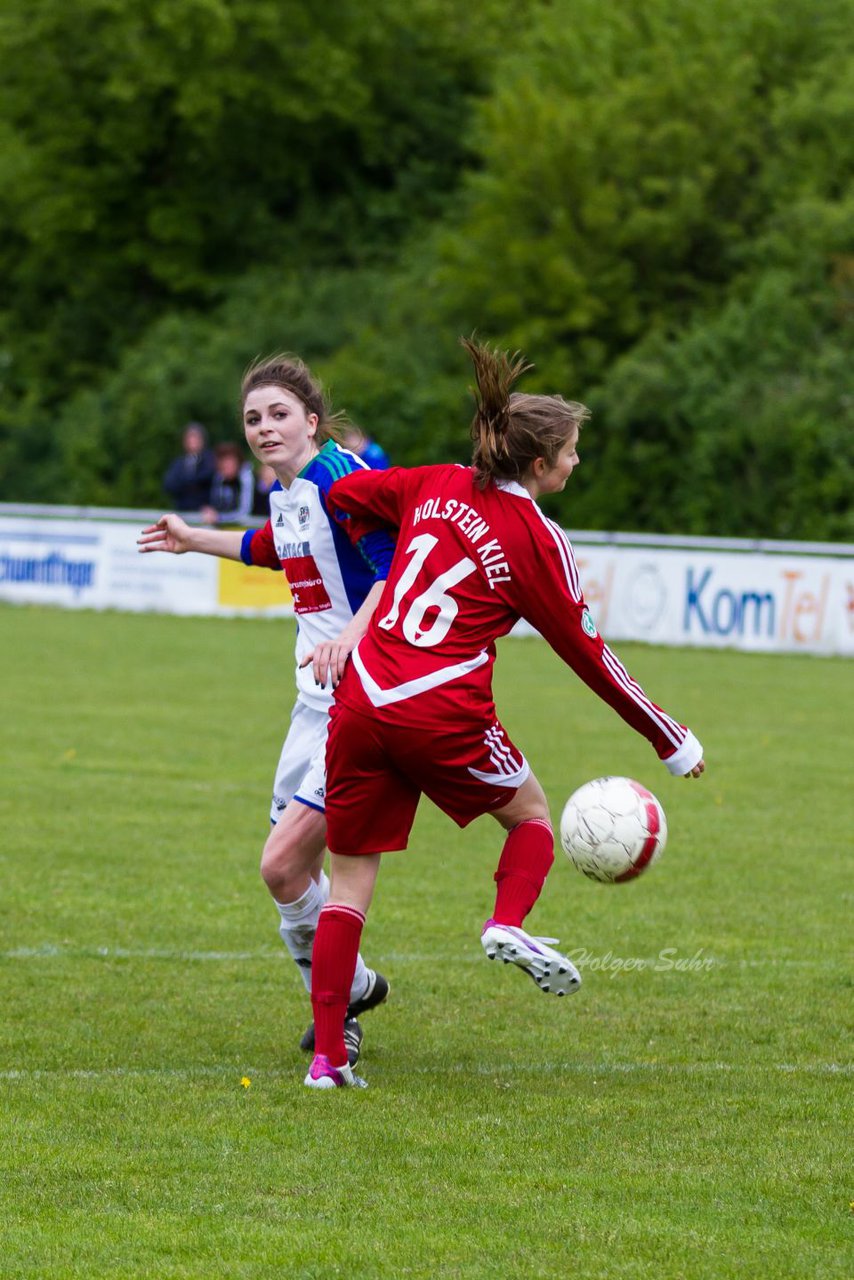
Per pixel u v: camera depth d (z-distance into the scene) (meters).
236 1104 12.52
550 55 98.12
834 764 31.45
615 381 80.88
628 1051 14.27
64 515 67.81
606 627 54.75
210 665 45.72
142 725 34.62
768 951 18.02
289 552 14.54
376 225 111.56
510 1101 12.72
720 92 88.94
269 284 107.62
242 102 109.62
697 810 26.70
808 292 83.25
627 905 20.30
